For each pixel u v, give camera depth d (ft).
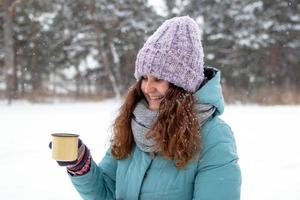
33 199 14.51
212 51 93.91
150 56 6.27
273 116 44.62
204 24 94.27
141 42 89.10
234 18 91.56
